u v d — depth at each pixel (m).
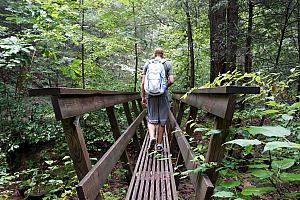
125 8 10.30
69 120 1.75
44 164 6.75
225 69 7.15
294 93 3.66
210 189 1.59
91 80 8.80
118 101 4.16
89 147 7.45
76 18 7.06
